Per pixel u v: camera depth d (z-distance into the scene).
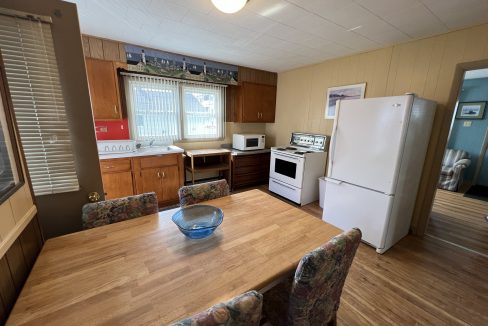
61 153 1.27
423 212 2.49
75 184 1.34
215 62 3.49
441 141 2.31
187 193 1.56
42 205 1.28
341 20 1.95
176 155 3.14
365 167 2.18
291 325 0.92
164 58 3.03
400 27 2.07
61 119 1.24
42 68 1.16
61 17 1.17
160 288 0.79
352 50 2.80
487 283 1.79
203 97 3.76
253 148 4.06
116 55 2.71
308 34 2.29
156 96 3.28
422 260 2.07
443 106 2.26
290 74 4.01
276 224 1.29
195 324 0.49
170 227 1.21
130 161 2.77
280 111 4.33
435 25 2.01
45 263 0.90
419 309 1.53
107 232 1.15
